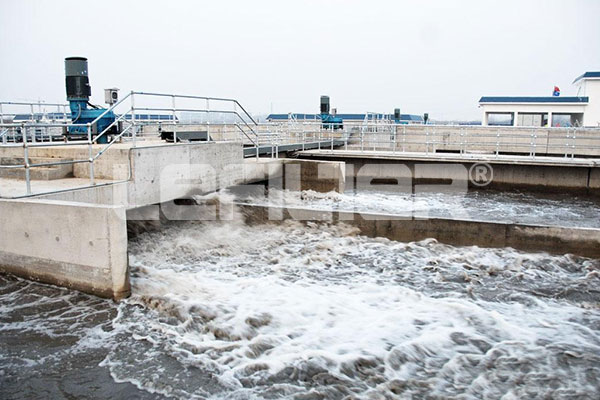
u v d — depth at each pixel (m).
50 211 8.41
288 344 7.33
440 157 20.84
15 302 8.20
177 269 10.59
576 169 19.70
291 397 6.03
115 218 8.02
